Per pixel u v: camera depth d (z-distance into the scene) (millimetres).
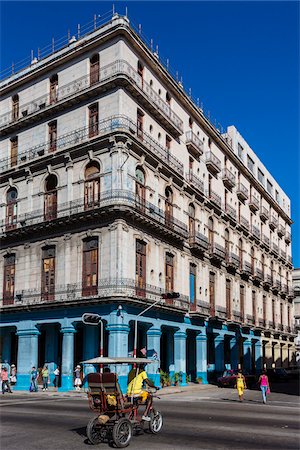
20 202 36906
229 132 54844
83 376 32000
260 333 55062
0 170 38656
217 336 43219
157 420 13625
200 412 19281
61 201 33906
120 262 29953
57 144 35125
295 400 27016
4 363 36750
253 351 54125
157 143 35688
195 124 43219
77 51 34812
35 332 33438
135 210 30953
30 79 38062
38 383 34531
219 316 43406
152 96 35719
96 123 33219
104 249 30781
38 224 34031
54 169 34938
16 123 37656
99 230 31328
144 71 35219
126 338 29109
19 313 34375
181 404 23531
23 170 36750
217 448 11211
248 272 51531
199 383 38562
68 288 32031
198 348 39500
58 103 35000
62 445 11711
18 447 11383
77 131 33969
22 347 33781
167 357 37188
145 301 30625
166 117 36594
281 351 63031
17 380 33500
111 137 31391
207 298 41656
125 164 31422
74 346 33469
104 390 12445
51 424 15117
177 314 35438
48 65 36438
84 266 31844
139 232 32312
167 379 34469
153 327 32531
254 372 52688
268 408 21906
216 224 45531
